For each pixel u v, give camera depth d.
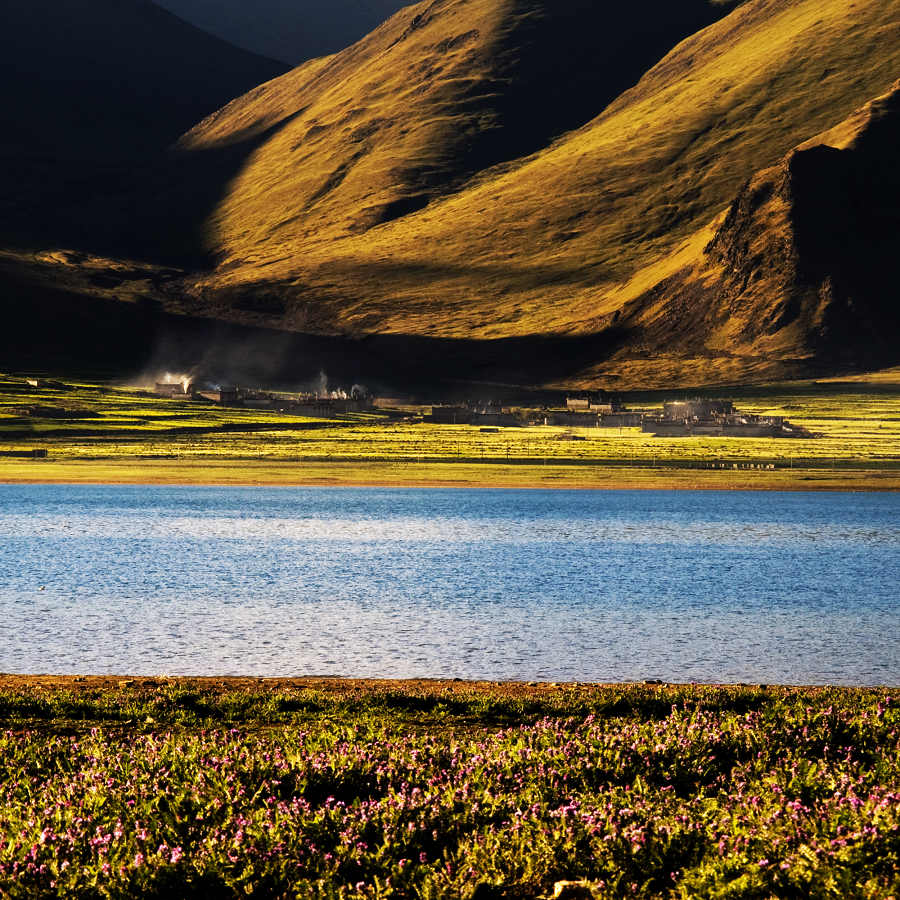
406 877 36.94
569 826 39.81
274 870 36.75
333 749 51.34
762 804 42.75
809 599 150.25
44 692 74.69
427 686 82.94
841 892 34.06
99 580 167.62
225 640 114.00
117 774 47.84
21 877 35.62
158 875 36.12
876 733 56.16
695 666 101.31
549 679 95.12
